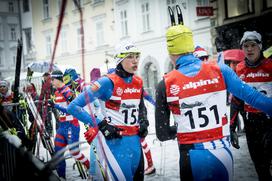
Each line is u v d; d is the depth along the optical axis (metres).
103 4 29.84
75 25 32.78
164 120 2.78
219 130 2.64
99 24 30.80
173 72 2.75
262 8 16.72
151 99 6.29
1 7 48.16
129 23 27.78
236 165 6.21
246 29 17.34
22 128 5.42
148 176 5.93
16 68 4.98
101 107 3.69
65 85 5.81
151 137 10.20
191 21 22.81
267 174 4.44
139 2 26.58
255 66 4.73
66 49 34.34
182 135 2.70
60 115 5.93
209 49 20.22
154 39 25.69
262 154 4.42
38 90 20.08
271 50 6.66
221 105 2.67
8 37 48.78
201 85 2.66
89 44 31.55
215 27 19.31
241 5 17.86
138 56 3.68
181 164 2.69
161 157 7.38
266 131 4.36
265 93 4.71
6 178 3.35
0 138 3.56
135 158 3.67
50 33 36.47
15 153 2.97
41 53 38.19
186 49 2.75
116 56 3.65
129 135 3.65
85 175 6.05
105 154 3.52
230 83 2.68
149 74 26.92
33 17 39.16
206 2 21.69
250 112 4.44
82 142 2.39
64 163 5.84
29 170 2.53
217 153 2.60
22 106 6.00
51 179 2.46
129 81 3.70
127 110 3.67
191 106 2.65
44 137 6.05
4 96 8.12
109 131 3.43
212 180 2.61
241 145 7.92
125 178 3.52
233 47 18.30
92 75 7.61
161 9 24.80
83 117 3.41
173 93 2.70
